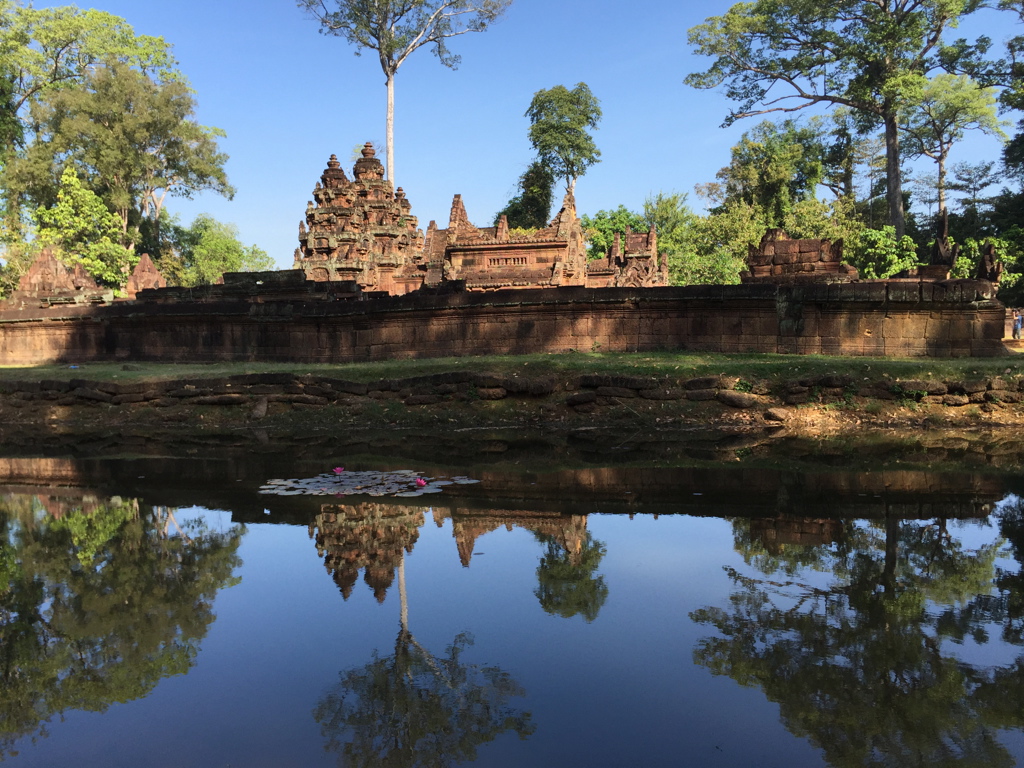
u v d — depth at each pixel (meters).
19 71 46.91
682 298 15.50
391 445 11.90
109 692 3.76
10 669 4.03
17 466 10.88
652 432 12.30
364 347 18.02
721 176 56.41
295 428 14.00
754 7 46.44
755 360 14.11
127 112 46.97
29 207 46.84
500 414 13.55
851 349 14.99
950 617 4.40
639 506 7.37
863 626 4.31
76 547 6.50
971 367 12.75
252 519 7.25
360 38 41.41
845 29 44.75
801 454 10.14
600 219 57.59
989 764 2.83
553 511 7.27
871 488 7.96
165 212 61.97
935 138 51.56
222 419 14.76
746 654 3.98
